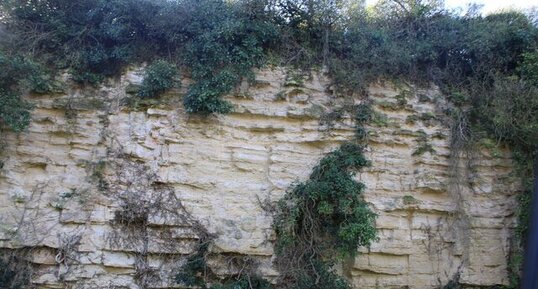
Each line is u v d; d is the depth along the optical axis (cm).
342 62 1000
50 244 819
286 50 990
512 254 935
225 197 883
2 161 832
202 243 852
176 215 859
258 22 948
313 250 858
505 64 1029
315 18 1006
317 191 844
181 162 879
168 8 906
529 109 945
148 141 883
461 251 933
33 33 909
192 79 918
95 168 864
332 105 956
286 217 873
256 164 907
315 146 931
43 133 867
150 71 884
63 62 915
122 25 910
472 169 959
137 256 841
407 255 920
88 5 941
